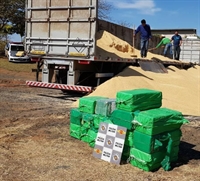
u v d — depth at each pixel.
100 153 5.60
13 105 9.98
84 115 6.39
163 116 5.18
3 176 4.67
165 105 10.05
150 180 4.79
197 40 24.69
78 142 6.44
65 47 11.05
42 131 7.09
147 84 11.42
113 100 6.24
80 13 10.62
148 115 5.12
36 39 11.65
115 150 5.43
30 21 11.66
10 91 13.23
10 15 38.97
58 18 11.05
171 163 5.62
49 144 6.23
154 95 5.78
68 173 4.90
